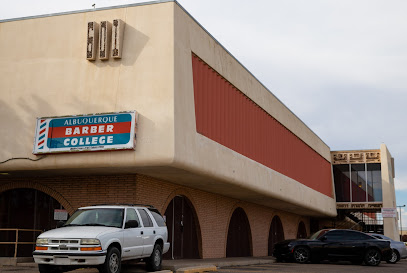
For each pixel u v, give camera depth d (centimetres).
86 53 1762
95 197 1880
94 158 1673
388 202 4362
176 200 2214
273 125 2973
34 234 1964
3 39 1877
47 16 1855
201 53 1978
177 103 1680
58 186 1942
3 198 2039
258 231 3228
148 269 1459
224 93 2245
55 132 1719
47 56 1817
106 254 1212
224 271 1712
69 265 1245
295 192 3216
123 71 1723
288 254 2423
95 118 1689
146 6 1756
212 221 2506
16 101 1806
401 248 2762
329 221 4775
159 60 1698
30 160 1738
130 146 1627
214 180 2061
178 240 2189
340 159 4581
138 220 1400
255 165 2502
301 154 3575
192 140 1783
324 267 2075
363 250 2317
